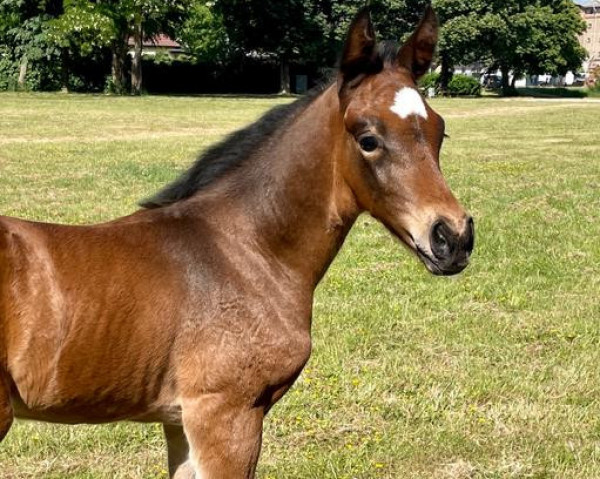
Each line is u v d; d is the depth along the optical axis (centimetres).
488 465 249
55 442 254
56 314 172
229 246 188
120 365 176
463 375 302
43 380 173
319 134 190
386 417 273
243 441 184
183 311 181
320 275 195
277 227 191
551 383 299
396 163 179
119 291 177
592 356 322
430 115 181
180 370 181
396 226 182
